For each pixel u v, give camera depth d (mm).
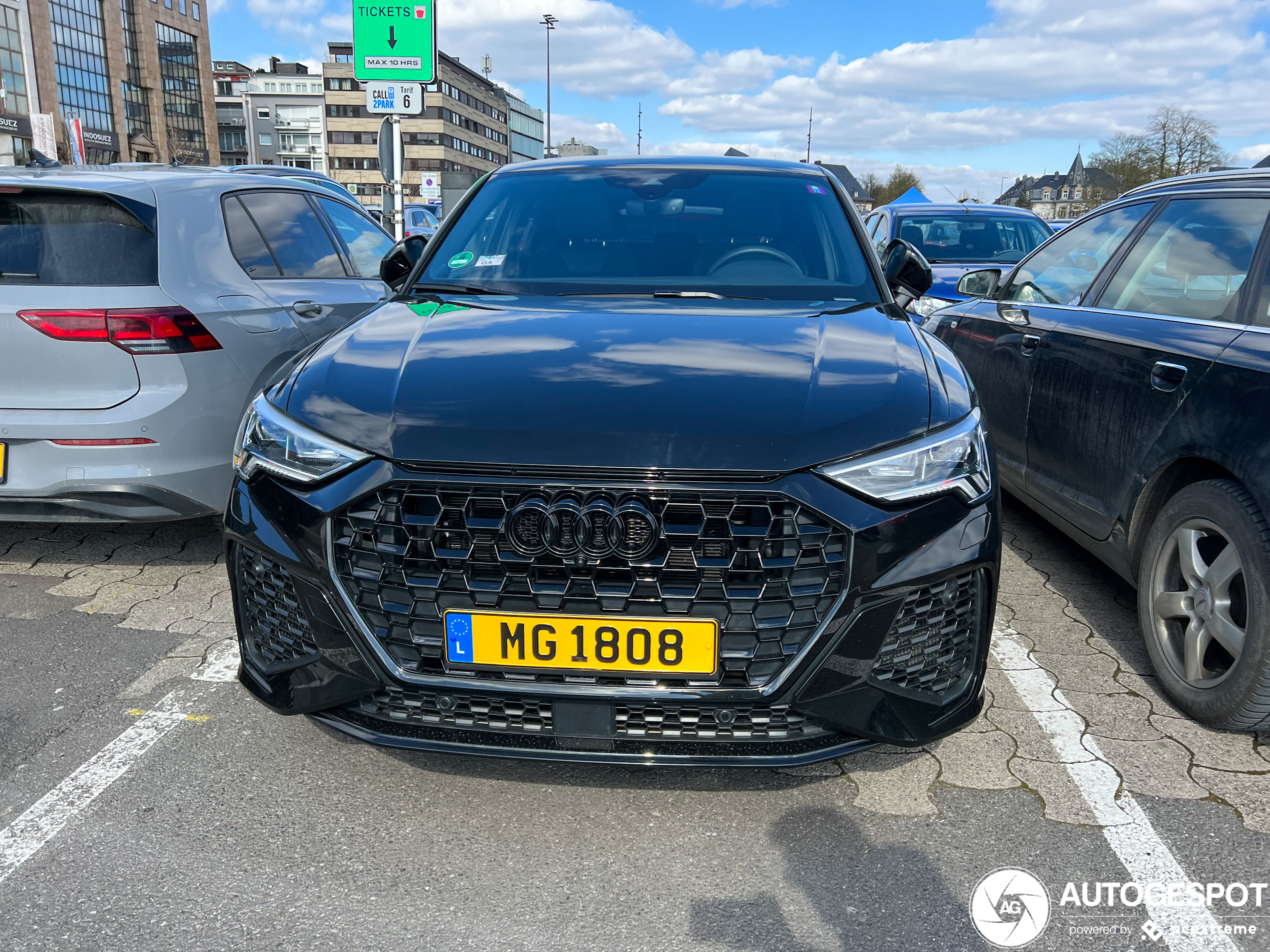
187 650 3141
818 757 1997
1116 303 3348
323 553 2027
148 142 79688
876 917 1925
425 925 1896
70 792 2346
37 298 3320
